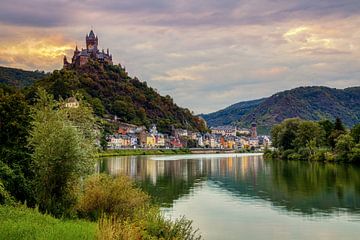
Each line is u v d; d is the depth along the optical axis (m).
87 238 24.44
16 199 38.50
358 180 85.88
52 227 27.28
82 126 44.22
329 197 65.31
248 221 48.38
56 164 36.09
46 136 36.88
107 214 33.97
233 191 72.50
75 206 35.78
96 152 43.53
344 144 134.62
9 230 25.34
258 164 141.12
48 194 36.25
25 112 44.22
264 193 69.94
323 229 44.94
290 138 167.25
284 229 44.78
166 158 198.62
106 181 36.88
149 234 27.00
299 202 60.88
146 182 86.81
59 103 43.03
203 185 81.62
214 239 40.47
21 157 41.66
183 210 54.41
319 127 162.88
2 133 42.41
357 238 41.53
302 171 108.31
